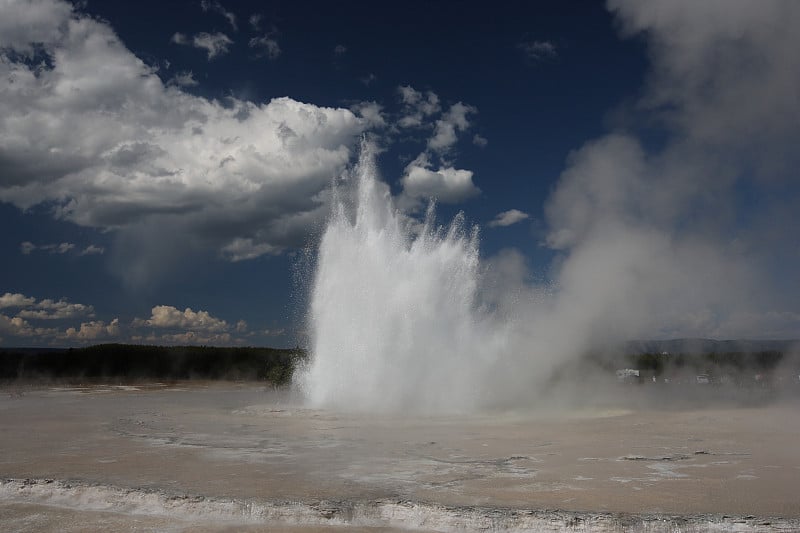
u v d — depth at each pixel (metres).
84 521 7.58
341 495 8.00
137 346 45.44
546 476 9.12
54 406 21.17
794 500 7.72
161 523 7.48
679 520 6.88
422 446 11.74
